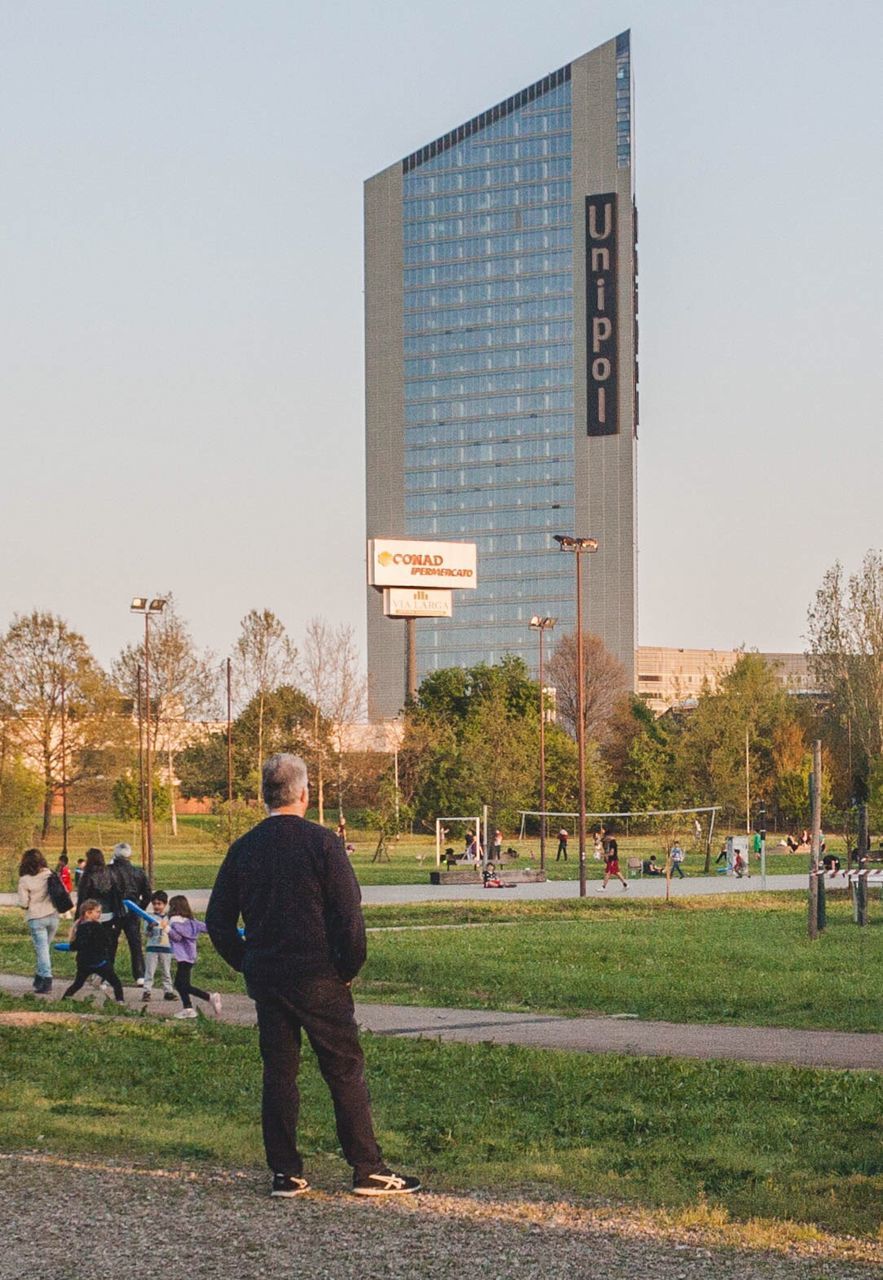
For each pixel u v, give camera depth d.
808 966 23.19
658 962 24.06
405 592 126.31
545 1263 5.95
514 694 117.56
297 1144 8.34
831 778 95.50
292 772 7.47
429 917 37.81
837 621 91.94
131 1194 7.05
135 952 21.47
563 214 198.88
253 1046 13.91
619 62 197.25
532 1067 12.26
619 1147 8.73
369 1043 14.15
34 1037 14.27
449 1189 7.30
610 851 52.94
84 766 83.12
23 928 33.94
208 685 89.00
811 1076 11.70
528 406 199.50
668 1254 6.11
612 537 194.75
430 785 93.44
